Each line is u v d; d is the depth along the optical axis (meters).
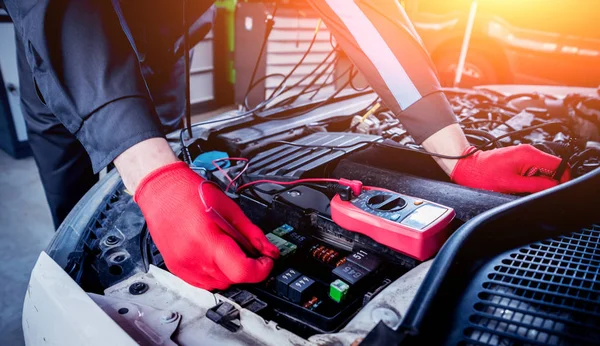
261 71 2.79
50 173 1.30
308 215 0.69
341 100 1.41
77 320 0.49
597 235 0.54
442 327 0.41
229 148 1.01
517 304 0.44
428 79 0.78
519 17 2.30
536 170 0.74
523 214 0.55
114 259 0.66
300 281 0.56
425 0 2.55
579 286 0.45
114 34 0.63
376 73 0.79
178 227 0.56
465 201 0.67
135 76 0.62
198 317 0.52
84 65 0.60
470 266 0.49
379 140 0.97
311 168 0.80
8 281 1.49
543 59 2.29
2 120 2.32
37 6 0.58
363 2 0.76
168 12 1.11
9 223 1.82
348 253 0.66
